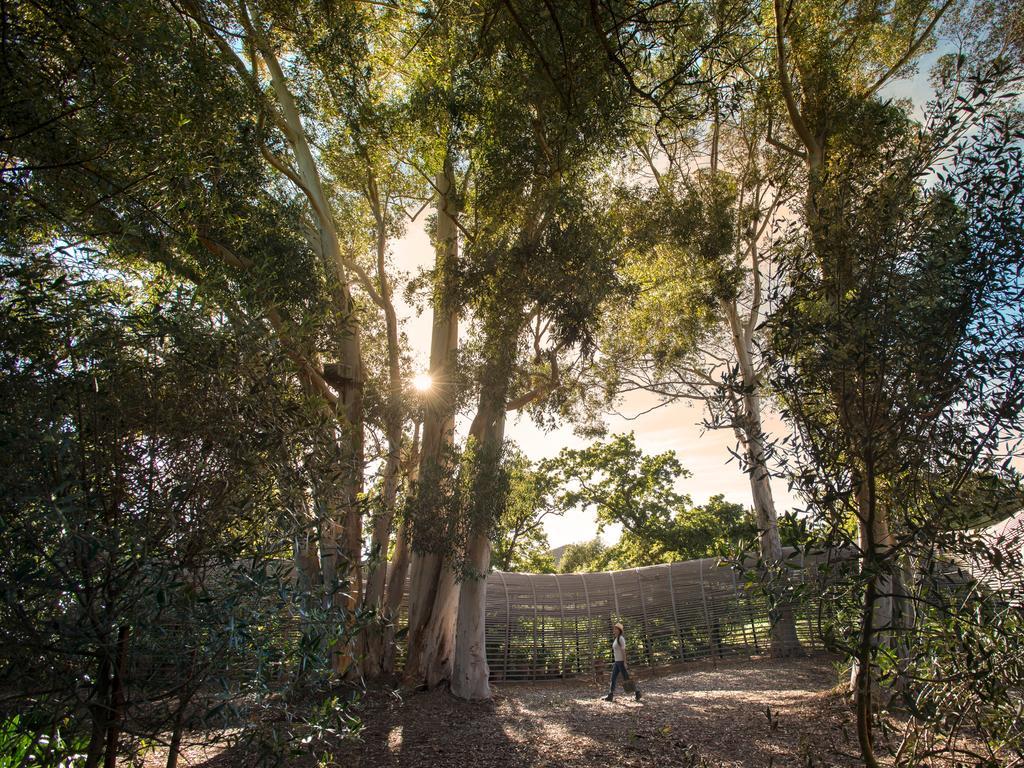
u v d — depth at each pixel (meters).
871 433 2.91
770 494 14.84
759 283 15.48
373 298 13.00
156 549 2.71
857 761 6.17
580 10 5.35
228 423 2.91
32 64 3.73
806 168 10.98
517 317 9.52
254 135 8.83
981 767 3.29
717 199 12.32
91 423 2.79
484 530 10.35
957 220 3.00
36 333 2.71
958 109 3.14
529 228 9.93
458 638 11.30
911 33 11.86
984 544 2.73
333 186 13.52
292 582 2.99
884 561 2.85
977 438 2.78
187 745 2.91
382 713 9.89
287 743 2.89
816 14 11.05
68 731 2.67
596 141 8.66
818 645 14.85
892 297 2.98
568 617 16.27
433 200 14.38
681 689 12.38
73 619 2.46
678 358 15.93
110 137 4.10
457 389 10.48
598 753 7.46
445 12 8.92
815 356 3.12
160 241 3.53
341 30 9.49
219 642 2.56
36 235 3.52
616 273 10.16
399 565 12.52
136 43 4.82
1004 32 10.15
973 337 2.85
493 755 7.63
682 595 16.81
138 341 2.91
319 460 3.26
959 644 2.90
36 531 2.39
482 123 9.72
